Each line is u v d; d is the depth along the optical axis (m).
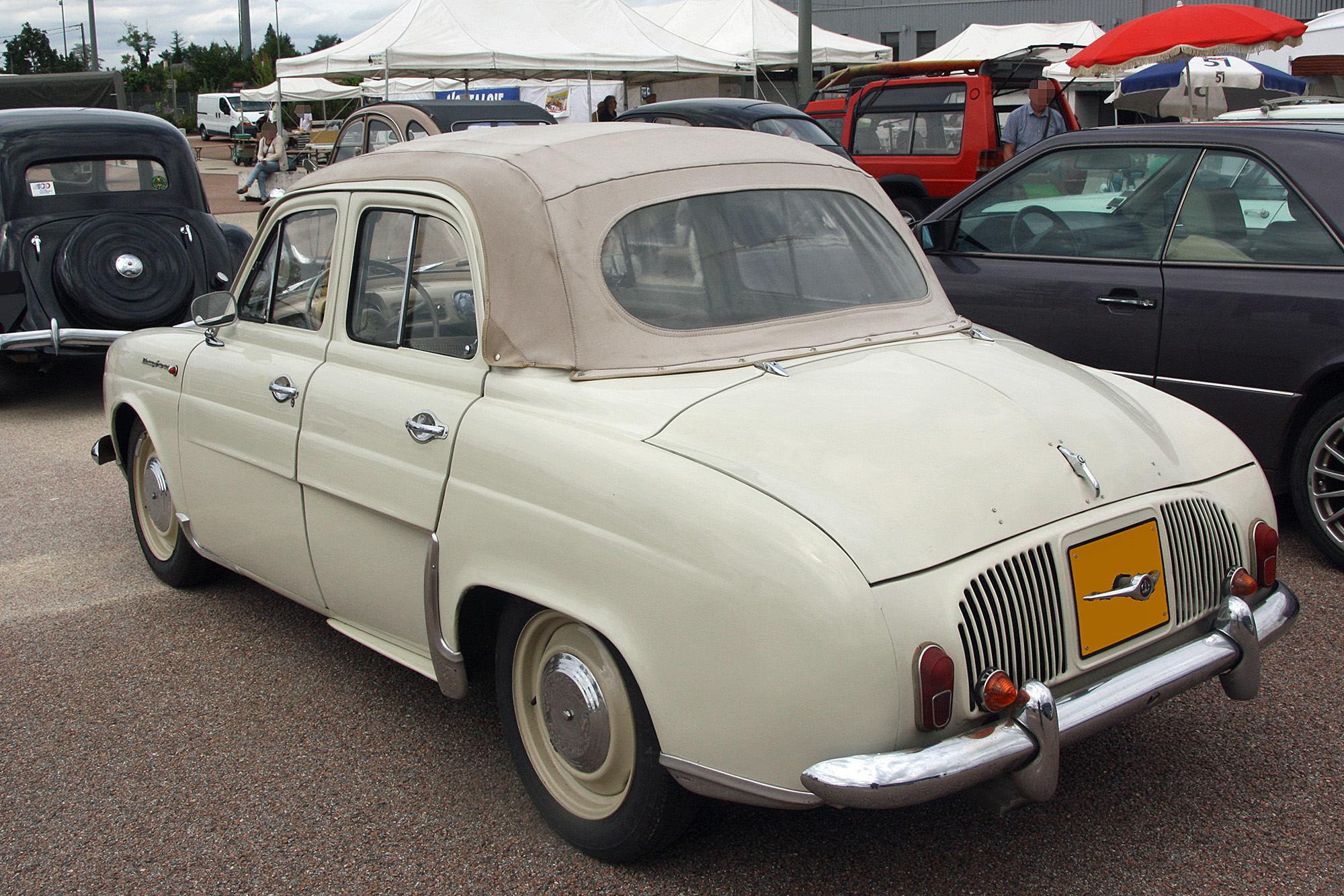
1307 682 3.71
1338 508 4.67
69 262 7.84
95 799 3.23
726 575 2.30
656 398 2.74
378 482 3.20
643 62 18.12
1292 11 26.95
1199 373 4.94
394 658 3.35
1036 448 2.62
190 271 8.27
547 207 2.94
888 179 13.31
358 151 13.36
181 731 3.62
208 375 4.03
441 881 2.81
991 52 22.83
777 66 20.75
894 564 2.25
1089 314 5.26
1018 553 2.39
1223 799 3.07
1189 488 2.80
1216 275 4.89
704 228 3.11
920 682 2.20
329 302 3.54
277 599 4.74
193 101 58.59
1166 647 2.70
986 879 2.75
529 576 2.72
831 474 2.42
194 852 2.97
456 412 2.99
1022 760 2.29
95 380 9.51
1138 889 2.70
